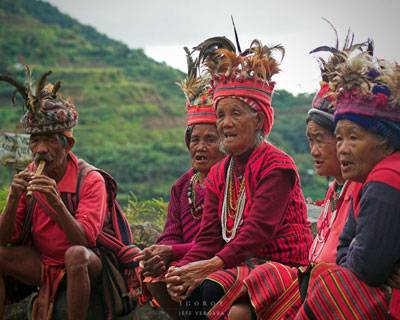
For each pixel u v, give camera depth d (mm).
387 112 5871
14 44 85562
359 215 5828
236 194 7418
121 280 8258
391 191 5703
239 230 7250
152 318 8852
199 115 8125
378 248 5660
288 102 44312
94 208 8078
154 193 53781
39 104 8031
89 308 8156
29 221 8164
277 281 6465
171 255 7750
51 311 7988
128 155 60375
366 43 6586
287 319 6391
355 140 5953
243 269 6922
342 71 5980
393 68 5922
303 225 7305
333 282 5844
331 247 6516
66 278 8047
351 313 5762
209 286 6793
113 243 8312
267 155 7285
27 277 8109
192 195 8188
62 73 79875
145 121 73062
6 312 9016
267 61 7363
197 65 8242
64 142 8188
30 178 7961
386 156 5926
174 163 60000
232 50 7945
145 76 84000
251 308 6629
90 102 75312
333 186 6793
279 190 7117
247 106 7332
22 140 10859
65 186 8188
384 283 5781
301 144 41281
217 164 7723
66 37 92375
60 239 8055
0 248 8070
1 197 11609
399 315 5660
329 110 6633
